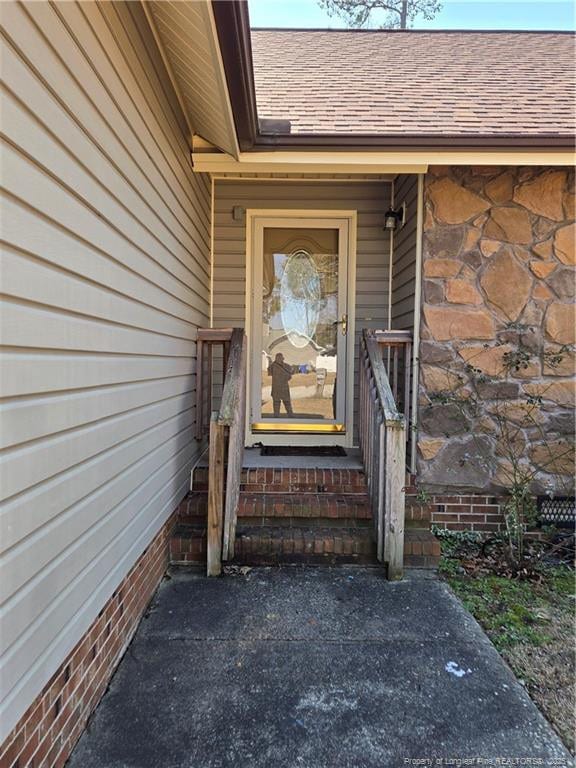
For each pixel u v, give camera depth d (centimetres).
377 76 443
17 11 116
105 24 172
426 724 168
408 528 313
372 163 315
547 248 333
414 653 209
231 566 287
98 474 172
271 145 307
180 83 272
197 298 366
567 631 229
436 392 339
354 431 430
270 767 150
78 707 158
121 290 193
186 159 318
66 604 148
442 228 335
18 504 120
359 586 268
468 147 304
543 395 338
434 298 338
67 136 143
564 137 296
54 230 136
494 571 291
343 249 431
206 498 323
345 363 432
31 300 124
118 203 188
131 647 209
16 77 115
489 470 340
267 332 438
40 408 130
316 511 310
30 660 127
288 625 228
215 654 205
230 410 277
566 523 338
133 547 216
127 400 203
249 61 227
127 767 149
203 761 152
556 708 178
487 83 417
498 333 337
